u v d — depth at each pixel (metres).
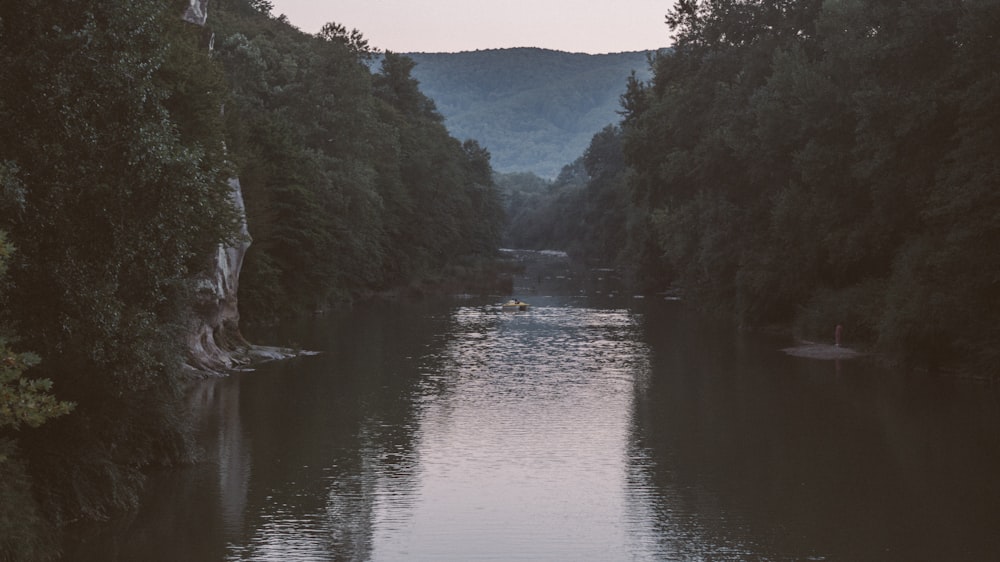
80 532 21.56
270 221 71.69
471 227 156.88
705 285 86.06
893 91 48.97
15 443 18.42
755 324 70.31
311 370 47.91
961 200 43.06
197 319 46.12
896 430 33.78
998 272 43.03
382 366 49.78
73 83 19.66
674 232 86.56
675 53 82.81
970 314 44.91
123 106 20.39
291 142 80.69
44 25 19.78
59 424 21.84
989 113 43.59
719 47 78.75
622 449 30.89
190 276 33.53
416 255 123.31
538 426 34.44
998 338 44.41
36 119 19.34
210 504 24.12
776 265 64.81
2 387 14.33
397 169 115.31
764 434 33.22
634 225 124.81
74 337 21.38
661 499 25.19
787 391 42.22
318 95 92.06
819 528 22.72
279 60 94.31
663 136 82.94
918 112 47.06
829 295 61.22
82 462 22.64
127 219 20.72
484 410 37.56
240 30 103.50
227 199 40.94
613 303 97.00
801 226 59.91
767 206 68.31
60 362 21.73
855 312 56.53
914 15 48.22
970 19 45.00
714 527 22.78
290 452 29.97
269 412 36.50
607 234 172.38
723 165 71.56
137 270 21.83
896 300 49.06
